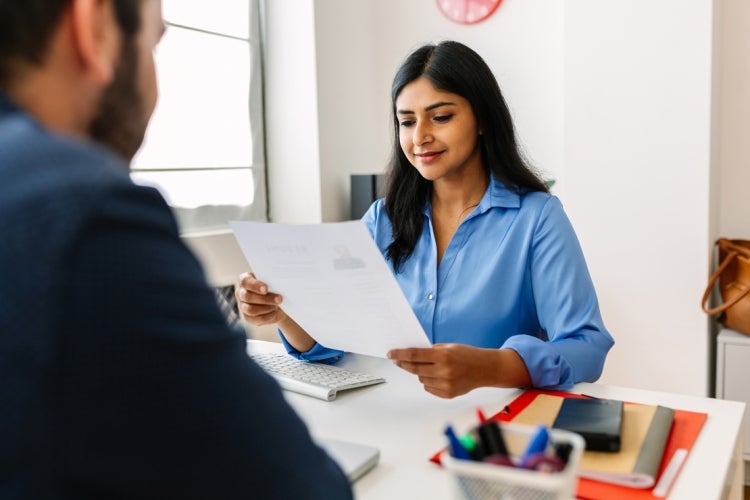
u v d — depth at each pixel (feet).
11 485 1.17
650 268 8.32
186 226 8.79
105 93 1.53
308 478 1.53
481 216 4.84
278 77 9.78
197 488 1.34
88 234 1.22
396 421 3.27
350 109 10.25
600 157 8.45
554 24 9.30
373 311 3.29
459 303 4.72
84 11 1.40
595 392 3.60
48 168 1.27
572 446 1.97
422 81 4.64
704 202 7.94
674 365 8.29
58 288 1.18
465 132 4.66
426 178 4.85
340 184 10.11
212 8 9.03
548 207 4.70
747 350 7.61
